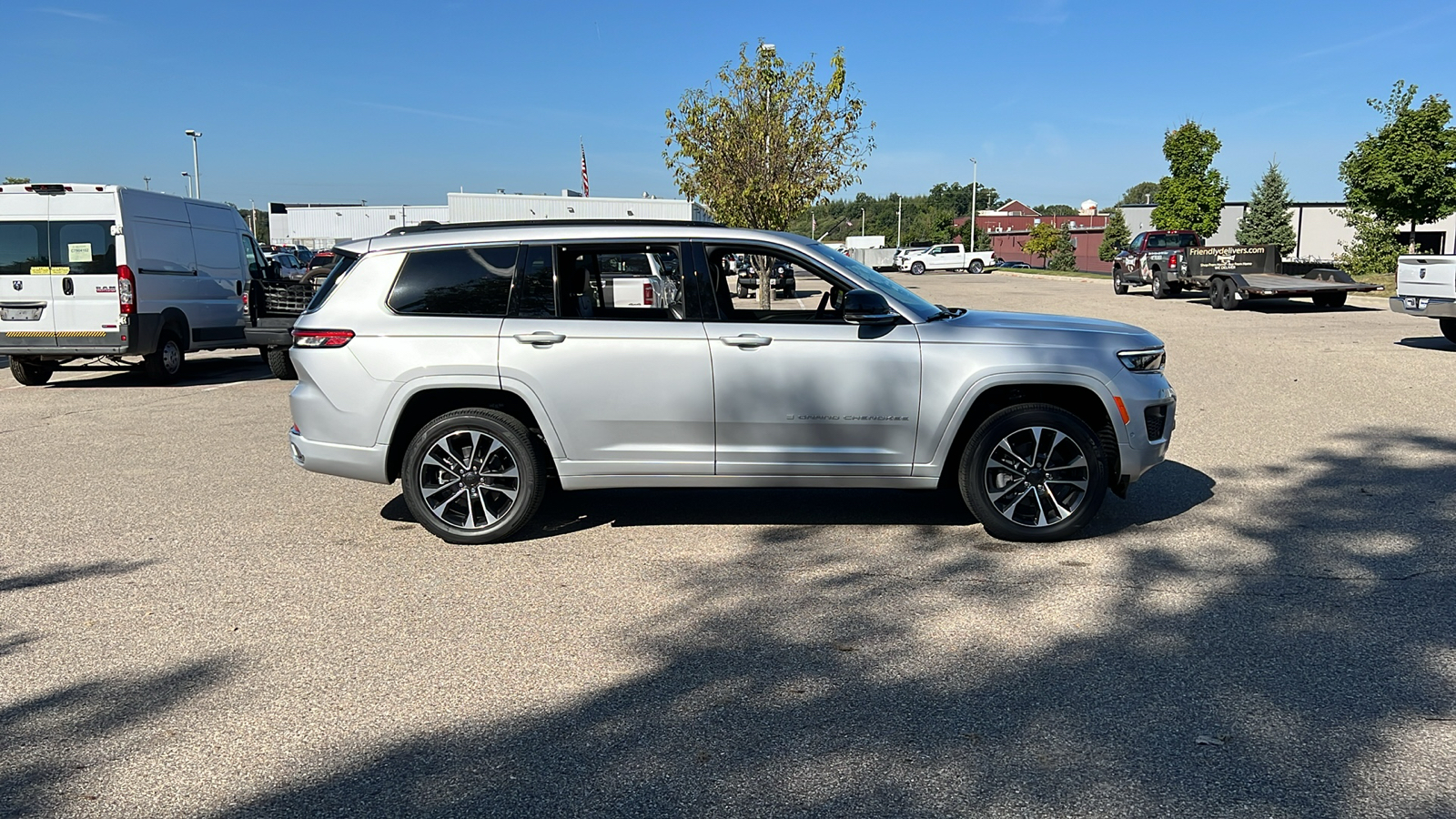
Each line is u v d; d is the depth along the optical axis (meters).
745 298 5.68
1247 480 7.01
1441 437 8.28
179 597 4.92
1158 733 3.44
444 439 5.65
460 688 3.88
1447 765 3.21
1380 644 4.17
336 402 5.66
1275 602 4.68
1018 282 39.00
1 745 3.47
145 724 3.61
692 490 6.98
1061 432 5.54
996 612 4.61
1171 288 25.69
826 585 5.01
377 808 3.06
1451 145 23.95
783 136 20.92
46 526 6.20
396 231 5.86
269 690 3.88
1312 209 52.44
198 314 13.41
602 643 4.30
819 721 3.57
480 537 5.73
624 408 5.57
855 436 5.59
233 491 7.02
